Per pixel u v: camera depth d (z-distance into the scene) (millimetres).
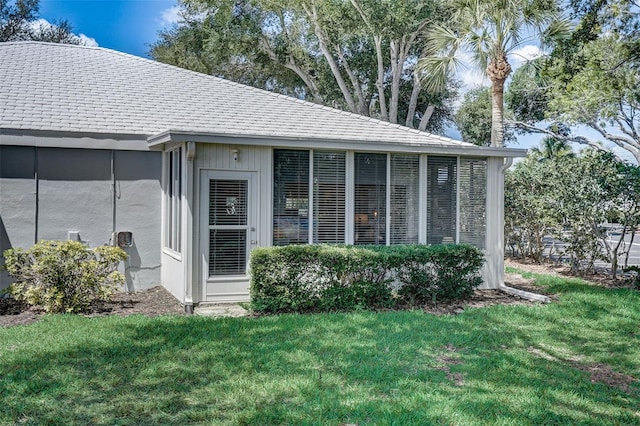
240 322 6883
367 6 19625
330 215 9195
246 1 22875
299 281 7711
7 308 8062
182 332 6305
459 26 14812
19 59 11289
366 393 4508
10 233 8977
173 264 9109
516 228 15273
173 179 9234
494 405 4328
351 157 9289
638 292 9867
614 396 4738
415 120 26703
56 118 9305
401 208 9633
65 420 3922
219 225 8531
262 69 26391
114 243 9570
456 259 8570
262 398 4363
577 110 15945
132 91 10828
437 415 4078
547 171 13141
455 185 10008
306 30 24250
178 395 4406
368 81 25516
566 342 6473
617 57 14125
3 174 8938
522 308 8180
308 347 5766
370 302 8172
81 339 5980
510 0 12930
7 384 4566
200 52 25297
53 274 7559
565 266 13867
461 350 5938
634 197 11062
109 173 9594
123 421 3926
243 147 8656
